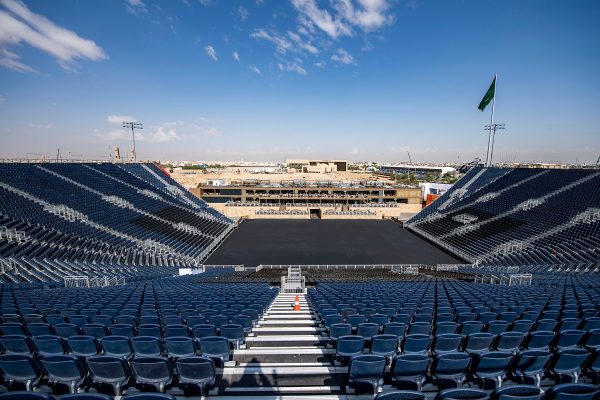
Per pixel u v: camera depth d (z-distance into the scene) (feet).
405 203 205.46
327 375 19.56
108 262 80.07
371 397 17.43
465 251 115.55
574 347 20.63
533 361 16.93
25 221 80.84
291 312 35.68
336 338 22.79
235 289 46.19
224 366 20.47
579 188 124.36
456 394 12.09
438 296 38.52
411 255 116.37
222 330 22.66
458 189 179.73
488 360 16.92
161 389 16.90
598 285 48.01
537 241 102.78
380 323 25.88
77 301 34.12
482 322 23.91
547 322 23.00
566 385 12.16
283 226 166.09
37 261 63.77
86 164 152.35
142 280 63.62
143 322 25.13
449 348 19.98
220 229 145.89
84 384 17.22
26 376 16.47
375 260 110.32
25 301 33.76
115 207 121.39
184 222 136.87
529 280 56.29
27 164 122.42
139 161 194.70
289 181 240.94
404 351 19.81
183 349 19.33
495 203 144.87
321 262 107.86
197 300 35.35
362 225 169.68
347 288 48.01
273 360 21.88
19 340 19.30
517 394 12.09
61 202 103.60
